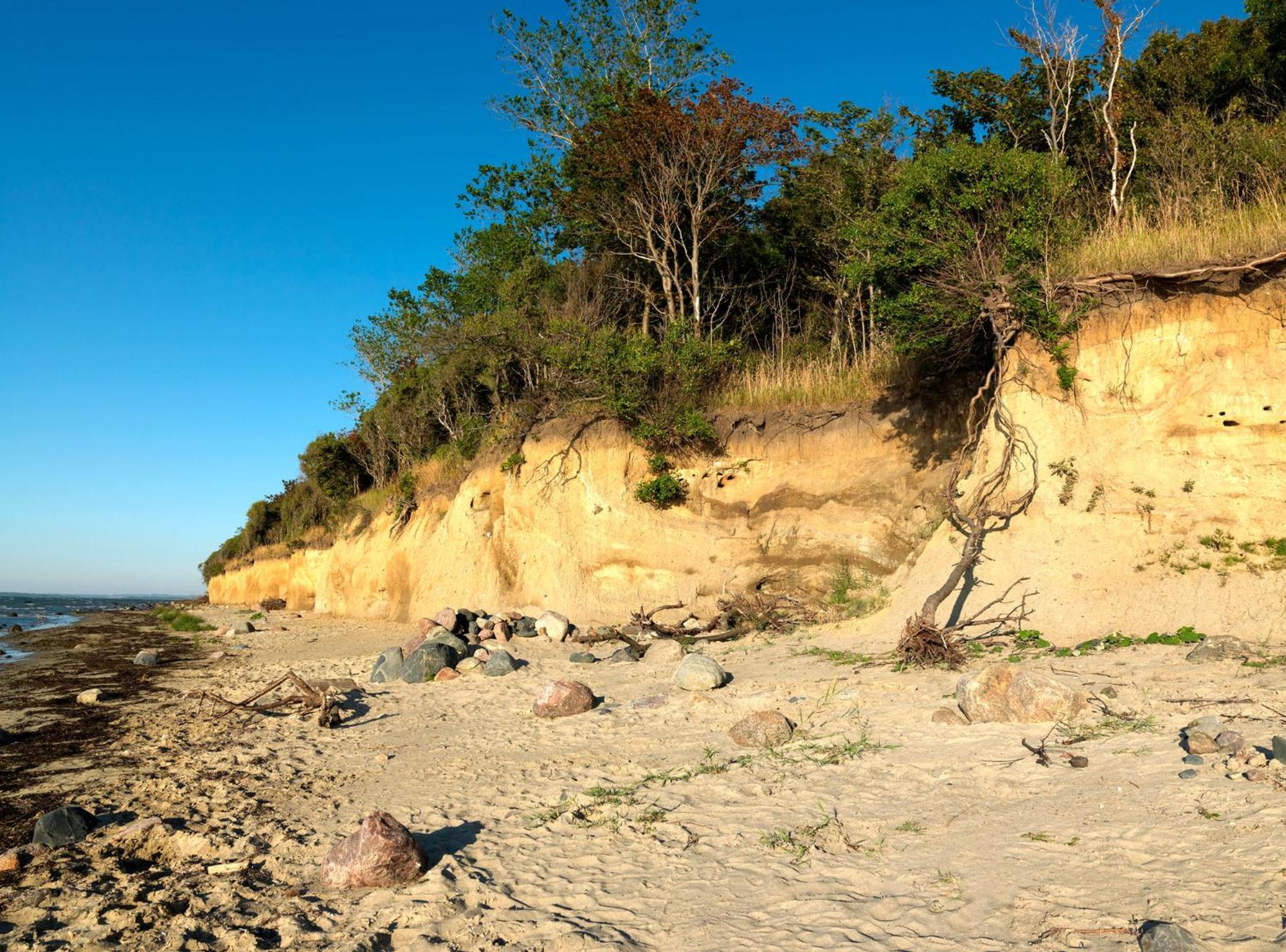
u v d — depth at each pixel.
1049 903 4.19
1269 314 10.13
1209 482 10.09
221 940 4.62
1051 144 16.59
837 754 7.04
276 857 6.08
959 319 12.16
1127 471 10.66
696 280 19.72
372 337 31.23
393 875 5.36
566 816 6.34
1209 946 3.55
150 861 6.29
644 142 19.58
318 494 38.69
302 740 10.00
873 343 17.03
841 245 19.28
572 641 16.45
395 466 31.72
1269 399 9.95
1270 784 5.02
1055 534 10.86
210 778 8.41
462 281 27.73
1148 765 5.72
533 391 21.34
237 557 51.75
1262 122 17.77
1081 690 7.61
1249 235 10.62
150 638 29.20
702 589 16.66
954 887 4.51
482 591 20.70
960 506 12.24
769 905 4.61
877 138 19.89
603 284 22.70
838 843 5.32
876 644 11.27
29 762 9.76
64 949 4.63
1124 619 9.75
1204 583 9.56
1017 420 11.70
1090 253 11.79
